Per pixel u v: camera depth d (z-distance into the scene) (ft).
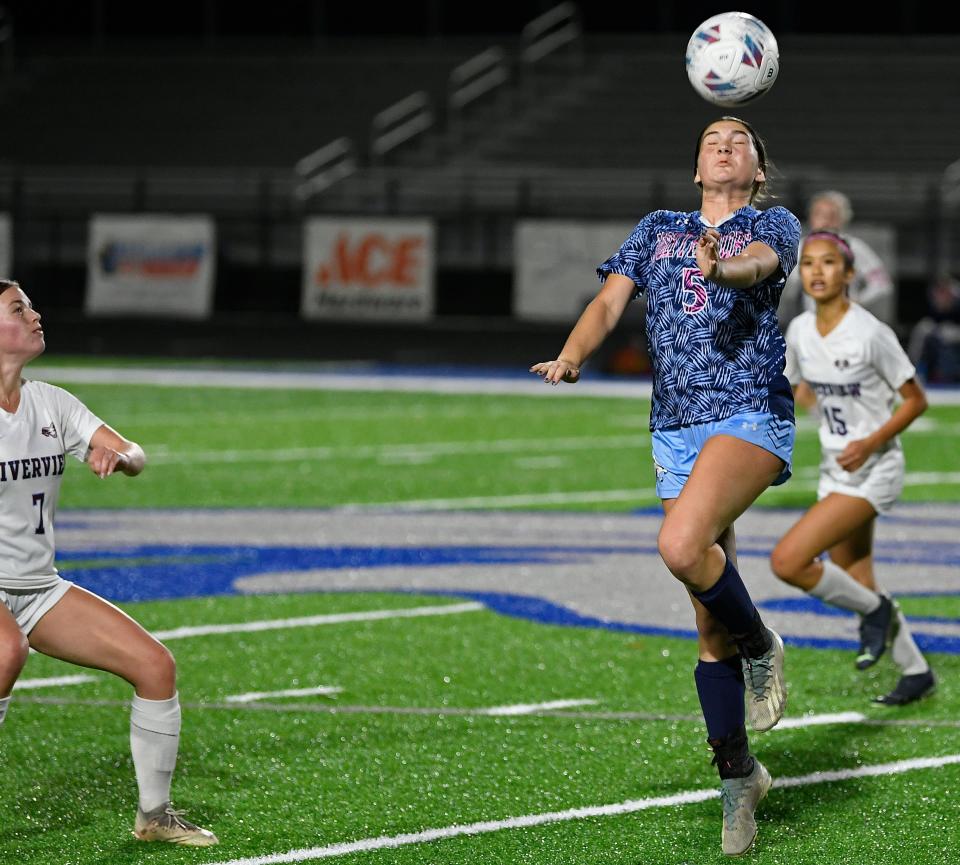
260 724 77.36
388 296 351.25
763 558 125.49
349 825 62.44
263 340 363.76
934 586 115.24
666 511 61.98
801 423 230.68
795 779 68.95
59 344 352.90
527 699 82.48
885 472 82.89
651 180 381.81
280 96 448.24
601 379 296.51
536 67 436.76
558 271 336.29
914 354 306.55
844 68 415.85
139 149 437.99
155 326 383.45
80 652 58.80
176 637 96.37
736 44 63.16
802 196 359.05
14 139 448.65
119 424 217.15
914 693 81.76
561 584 114.62
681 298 59.93
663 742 74.43
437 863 58.13
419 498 157.28
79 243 410.52
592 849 59.82
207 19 475.72
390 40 461.37
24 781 67.87
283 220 385.29
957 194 355.77
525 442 203.10
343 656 91.76
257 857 58.54
